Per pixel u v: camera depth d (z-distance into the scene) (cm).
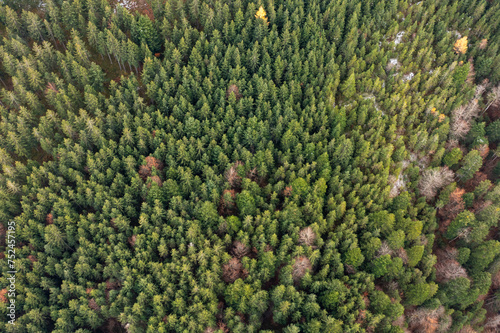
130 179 7700
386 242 6812
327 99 8662
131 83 8619
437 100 8762
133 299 6544
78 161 7769
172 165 7681
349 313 6012
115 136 8244
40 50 8688
